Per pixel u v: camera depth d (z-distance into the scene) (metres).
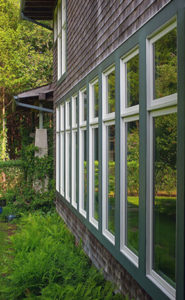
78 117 7.11
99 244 5.57
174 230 2.92
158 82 3.21
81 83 6.78
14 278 5.28
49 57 22.59
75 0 7.61
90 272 5.35
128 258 3.92
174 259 2.90
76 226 7.64
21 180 12.20
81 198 7.02
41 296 4.66
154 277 3.25
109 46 4.73
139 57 3.56
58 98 10.33
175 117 2.93
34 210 11.29
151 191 3.34
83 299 4.29
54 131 11.34
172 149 2.97
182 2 2.63
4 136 19.98
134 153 3.86
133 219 3.88
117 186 4.35
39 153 11.66
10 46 20.05
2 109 21.36
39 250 6.29
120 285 4.42
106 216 5.09
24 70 21.38
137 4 3.63
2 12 20.30
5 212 11.20
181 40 2.65
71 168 7.98
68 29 8.61
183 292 2.58
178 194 2.69
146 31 3.36
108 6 4.82
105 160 5.13
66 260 5.78
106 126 5.09
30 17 11.68
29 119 15.82
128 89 4.08
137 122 3.79
